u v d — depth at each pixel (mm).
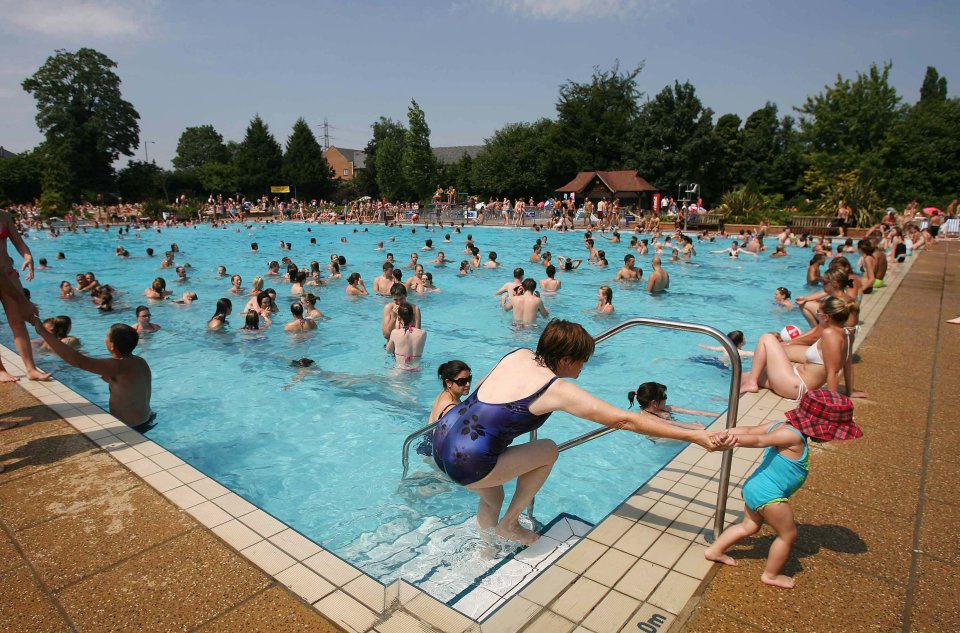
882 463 4137
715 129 62844
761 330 11031
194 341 9773
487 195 67938
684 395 7379
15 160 61312
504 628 2494
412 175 61375
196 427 6258
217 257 23406
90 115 68625
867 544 3156
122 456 4160
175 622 2557
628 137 62125
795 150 62375
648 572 2910
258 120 77438
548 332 2941
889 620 2574
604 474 5230
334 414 6645
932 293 11648
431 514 4438
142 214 50500
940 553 3074
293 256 23656
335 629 2520
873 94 51156
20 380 5762
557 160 63375
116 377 5887
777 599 2707
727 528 3281
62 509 3467
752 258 22141
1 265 5578
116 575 2871
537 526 3930
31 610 2629
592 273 17844
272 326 10836
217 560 2994
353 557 3867
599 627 2520
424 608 2613
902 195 50875
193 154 111562
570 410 2781
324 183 80062
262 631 2508
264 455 5613
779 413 5117
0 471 3916
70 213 43875
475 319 11539
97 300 12789
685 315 12211
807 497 3666
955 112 54719
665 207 44375
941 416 5039
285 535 3230
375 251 25547
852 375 5707
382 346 9516
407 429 6230
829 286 5727
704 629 2514
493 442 2922
